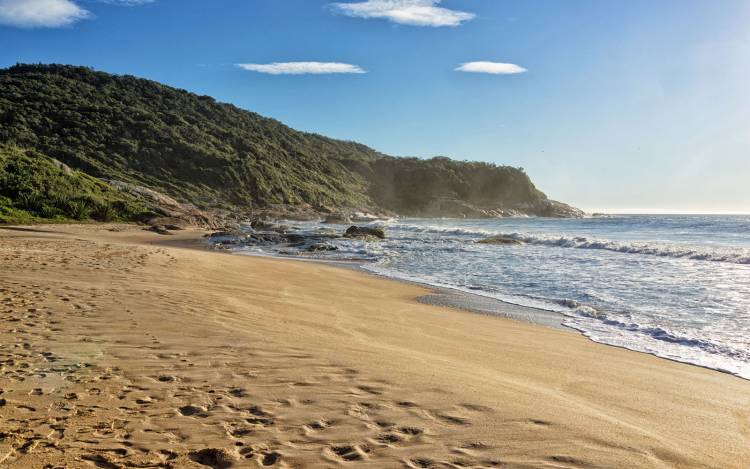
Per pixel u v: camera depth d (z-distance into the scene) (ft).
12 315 20.43
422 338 23.65
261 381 14.93
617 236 113.50
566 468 10.37
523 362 20.13
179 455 10.37
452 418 12.76
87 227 107.96
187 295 27.76
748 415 14.66
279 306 28.35
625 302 34.27
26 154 142.00
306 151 422.00
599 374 18.70
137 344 17.87
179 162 274.98
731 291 37.65
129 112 302.25
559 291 39.17
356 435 11.62
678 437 12.74
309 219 247.09
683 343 23.84
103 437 10.95
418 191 431.84
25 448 10.20
